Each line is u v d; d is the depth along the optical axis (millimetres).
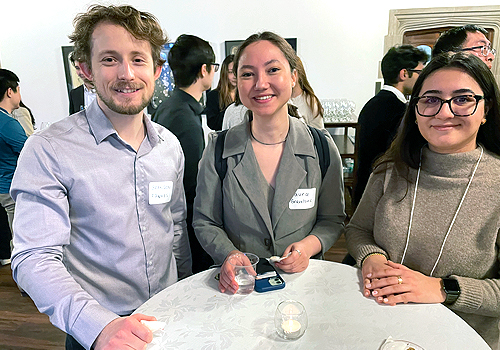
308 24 4082
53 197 1095
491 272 1166
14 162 2818
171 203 1436
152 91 1204
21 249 1029
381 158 1377
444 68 1109
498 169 1126
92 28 1102
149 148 1297
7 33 4520
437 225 1180
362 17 4000
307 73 4219
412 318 1014
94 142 1191
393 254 1270
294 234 1419
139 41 1124
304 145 1417
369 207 1407
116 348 858
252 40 1299
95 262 1211
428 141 1161
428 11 3871
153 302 1107
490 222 1114
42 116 4723
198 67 2012
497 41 3846
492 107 1127
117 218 1205
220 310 1068
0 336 2277
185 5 4188
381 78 4102
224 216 1476
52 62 4539
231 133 1478
